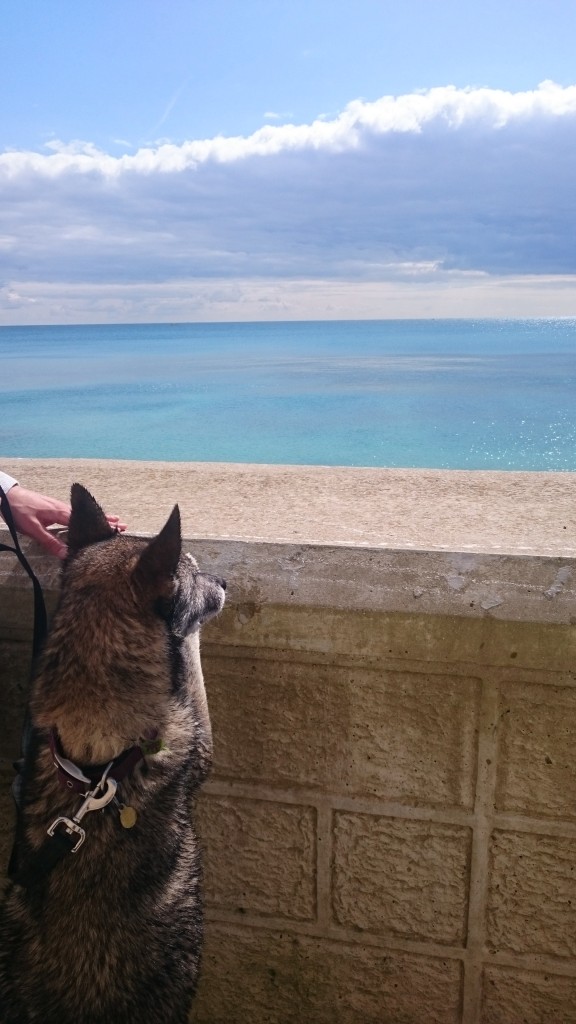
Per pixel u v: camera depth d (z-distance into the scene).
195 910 2.00
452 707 2.17
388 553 2.20
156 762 1.97
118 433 21.64
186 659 2.10
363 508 5.39
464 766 2.20
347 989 2.43
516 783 2.17
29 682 2.20
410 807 2.26
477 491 5.86
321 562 2.22
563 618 2.01
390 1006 2.41
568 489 5.84
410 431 20.89
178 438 20.58
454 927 2.31
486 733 2.15
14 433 21.88
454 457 16.81
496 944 2.28
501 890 2.24
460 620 2.08
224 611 2.26
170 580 1.98
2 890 2.64
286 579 2.22
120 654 1.96
